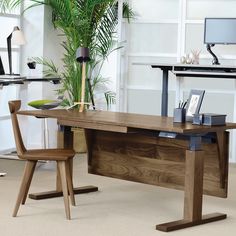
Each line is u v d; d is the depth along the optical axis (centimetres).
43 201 533
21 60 787
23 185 486
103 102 859
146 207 525
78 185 602
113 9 791
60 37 813
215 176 498
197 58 743
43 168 681
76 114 525
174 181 521
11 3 762
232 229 463
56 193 550
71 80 776
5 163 710
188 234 447
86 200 543
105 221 477
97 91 865
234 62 766
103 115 521
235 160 764
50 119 796
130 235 441
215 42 745
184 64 718
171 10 790
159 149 529
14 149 792
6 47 768
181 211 513
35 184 599
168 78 792
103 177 646
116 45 829
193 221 467
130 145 548
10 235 436
